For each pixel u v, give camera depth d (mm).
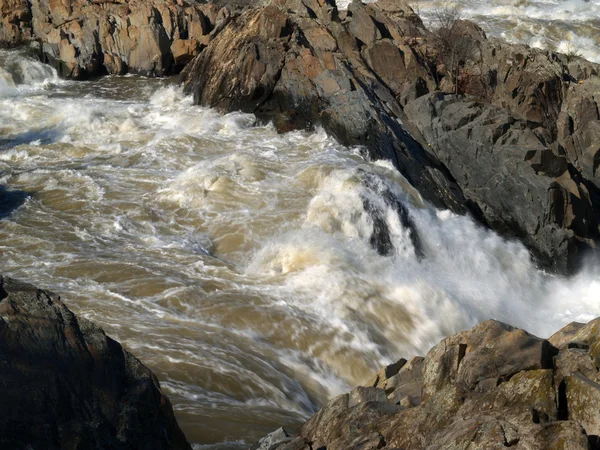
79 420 6121
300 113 25391
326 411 8297
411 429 6922
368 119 23516
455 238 21016
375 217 19594
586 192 22422
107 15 32281
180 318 14344
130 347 12750
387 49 26891
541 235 21703
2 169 21312
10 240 16984
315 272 16969
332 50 26812
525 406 6355
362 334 15477
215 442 9969
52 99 27953
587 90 25844
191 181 20516
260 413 11328
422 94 25969
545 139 24406
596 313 20094
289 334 14766
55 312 6629
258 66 26297
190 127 25188
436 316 16891
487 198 22828
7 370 5977
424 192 22562
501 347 7156
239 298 15422
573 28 41688
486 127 22984
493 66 27359
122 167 21875
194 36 32625
